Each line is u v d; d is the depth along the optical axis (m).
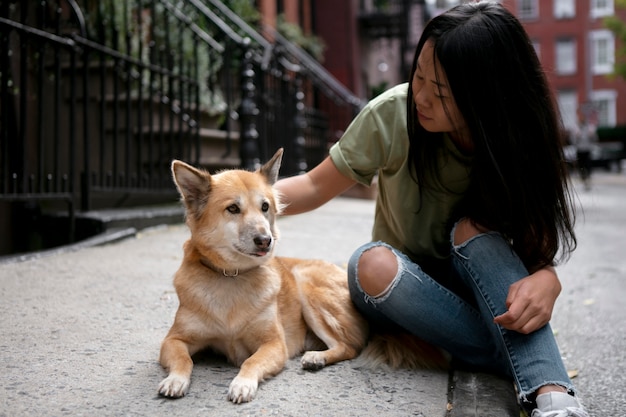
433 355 2.59
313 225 6.89
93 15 7.01
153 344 2.65
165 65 7.62
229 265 2.40
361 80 20.64
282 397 2.16
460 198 2.57
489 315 2.29
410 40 26.61
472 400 2.19
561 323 3.70
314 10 18.67
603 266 5.57
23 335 2.67
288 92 9.16
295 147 9.39
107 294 3.40
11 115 5.46
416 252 2.77
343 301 2.71
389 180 2.65
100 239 4.81
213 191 2.45
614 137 37.03
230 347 2.47
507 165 2.21
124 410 1.99
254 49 8.59
